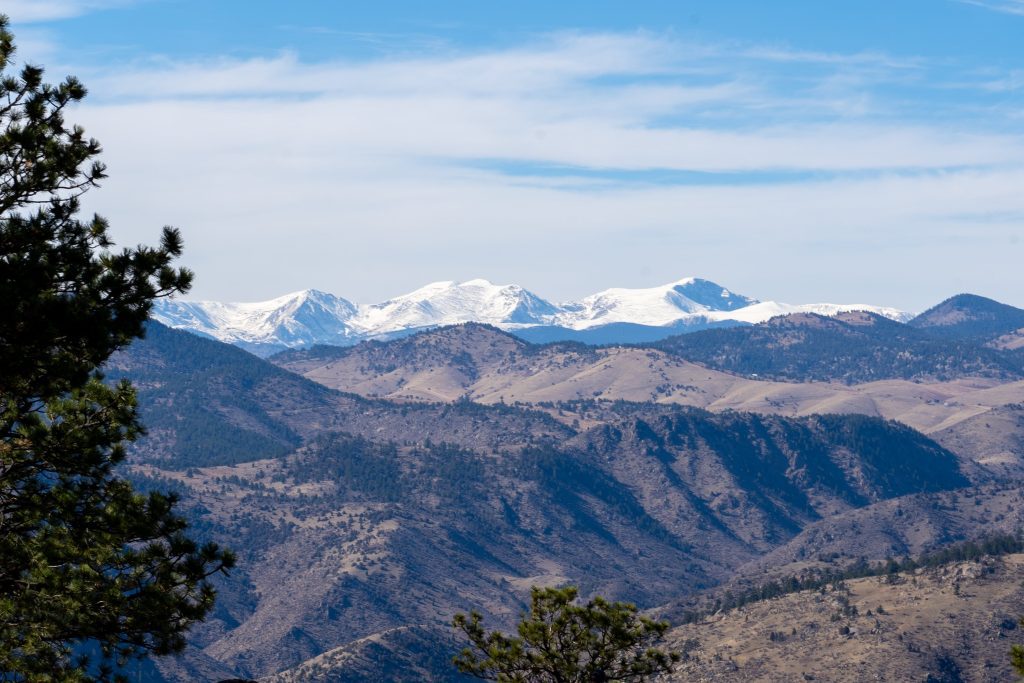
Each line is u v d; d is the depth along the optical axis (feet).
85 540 203.00
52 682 193.67
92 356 202.49
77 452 203.21
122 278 203.62
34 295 193.57
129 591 200.54
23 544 199.62
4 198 204.54
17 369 192.24
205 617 204.33
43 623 193.36
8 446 200.44
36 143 204.33
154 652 201.26
